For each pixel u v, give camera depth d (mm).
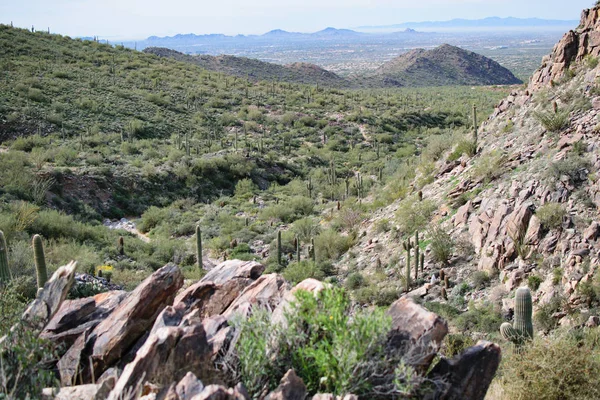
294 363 4250
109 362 4992
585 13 21531
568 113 18703
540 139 18891
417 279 17062
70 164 39375
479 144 23188
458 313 14594
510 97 24734
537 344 7000
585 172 15547
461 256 17172
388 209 24578
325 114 72000
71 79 67000
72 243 24703
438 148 27031
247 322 4465
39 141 44312
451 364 4438
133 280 20562
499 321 13336
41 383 4109
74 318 5719
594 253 13398
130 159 45531
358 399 4023
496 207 17156
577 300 12602
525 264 14633
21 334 4738
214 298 5988
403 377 3865
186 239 31453
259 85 90312
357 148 59438
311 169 50625
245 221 34219
